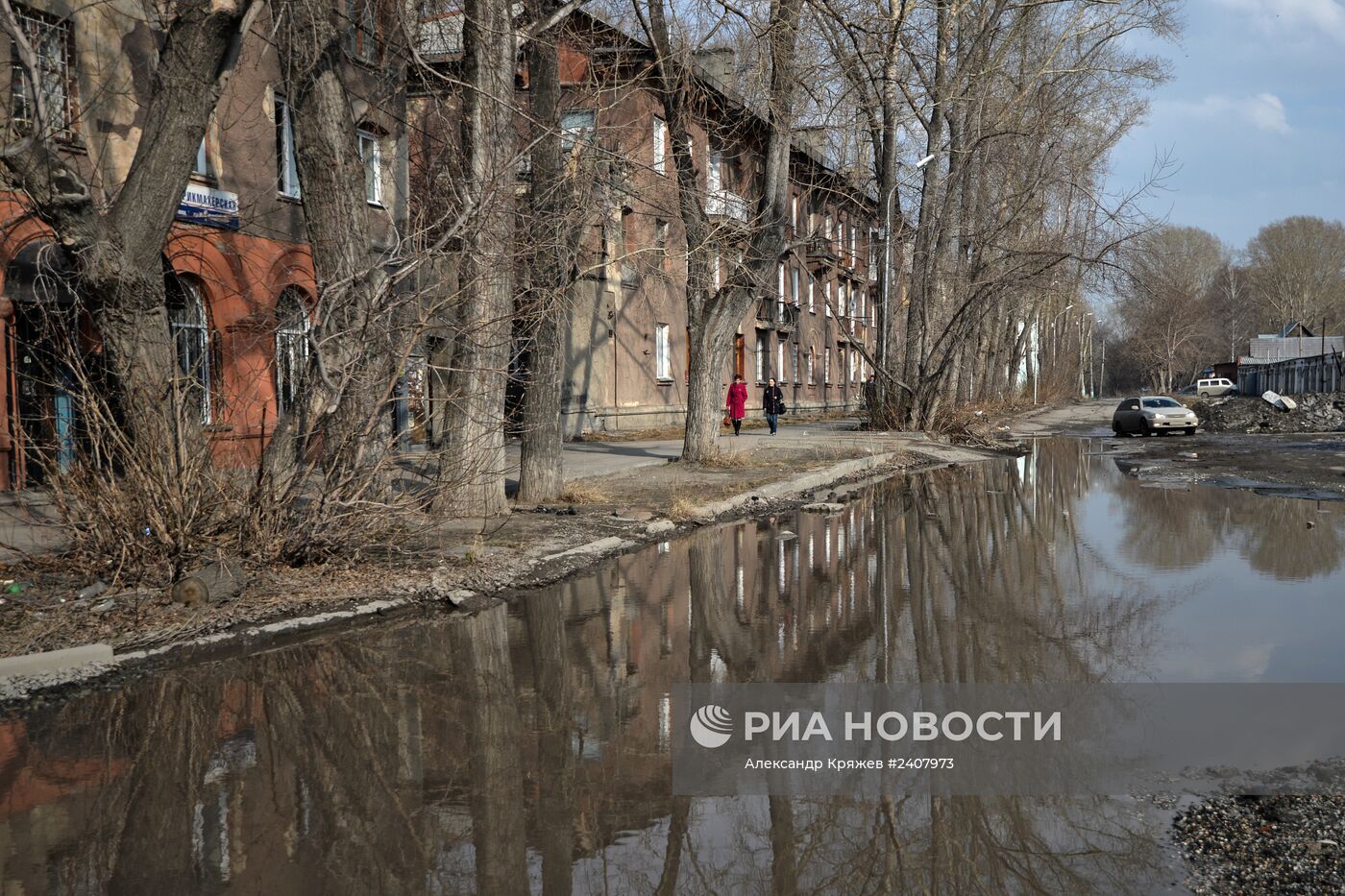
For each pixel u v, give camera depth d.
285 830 3.76
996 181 28.70
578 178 12.57
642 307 32.38
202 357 9.15
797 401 46.56
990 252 28.05
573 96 13.83
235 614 7.29
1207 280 117.19
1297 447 26.77
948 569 9.39
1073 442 32.50
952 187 28.47
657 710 5.27
